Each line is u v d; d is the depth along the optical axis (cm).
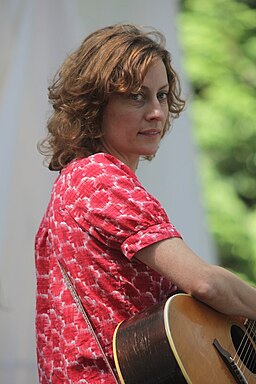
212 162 1936
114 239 597
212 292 593
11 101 934
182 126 1021
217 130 1930
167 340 585
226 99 1948
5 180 925
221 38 1992
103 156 623
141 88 629
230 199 1891
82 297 609
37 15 951
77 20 959
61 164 648
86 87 631
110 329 606
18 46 942
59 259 620
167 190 1001
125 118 631
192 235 1011
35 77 944
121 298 606
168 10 1017
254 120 1958
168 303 596
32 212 929
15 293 921
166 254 590
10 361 918
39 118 939
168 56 655
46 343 629
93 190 606
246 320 652
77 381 605
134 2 994
